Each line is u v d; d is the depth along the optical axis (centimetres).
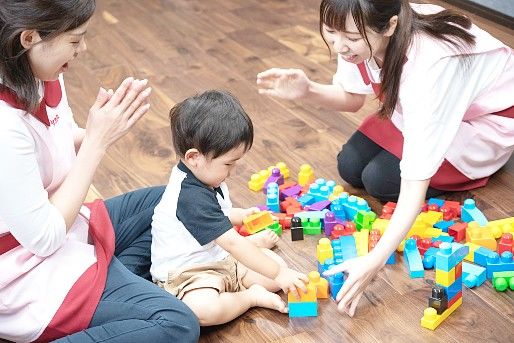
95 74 287
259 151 232
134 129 248
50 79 137
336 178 219
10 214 136
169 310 148
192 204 158
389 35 168
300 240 192
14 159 132
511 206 202
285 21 322
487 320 163
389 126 204
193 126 156
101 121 144
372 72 187
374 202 207
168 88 274
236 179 219
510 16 299
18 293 144
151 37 314
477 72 190
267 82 202
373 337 160
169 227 163
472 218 192
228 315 163
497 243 187
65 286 146
